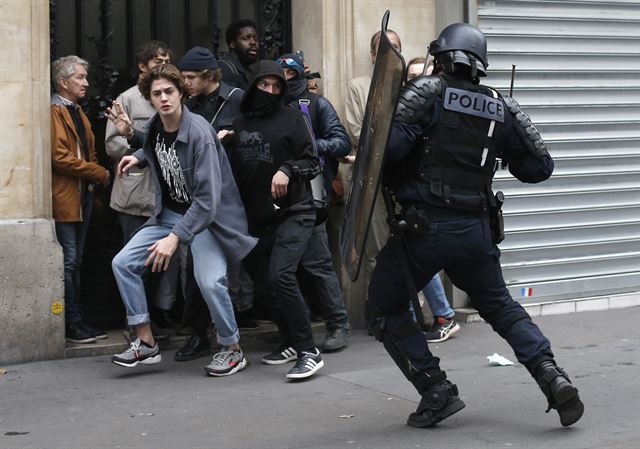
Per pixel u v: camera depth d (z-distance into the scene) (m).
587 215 8.14
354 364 6.16
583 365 5.94
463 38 4.52
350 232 4.73
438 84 4.44
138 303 5.78
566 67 8.06
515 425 4.65
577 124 8.11
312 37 7.34
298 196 5.91
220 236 5.76
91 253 7.08
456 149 4.45
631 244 8.27
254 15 7.51
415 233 4.44
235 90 6.43
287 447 4.43
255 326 7.17
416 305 4.45
